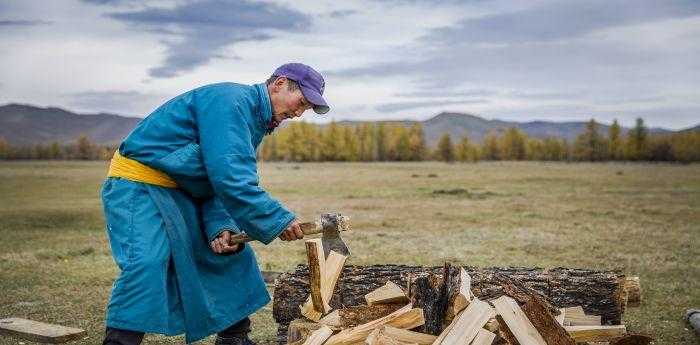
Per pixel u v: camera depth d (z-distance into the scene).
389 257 10.90
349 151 148.75
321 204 24.83
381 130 159.25
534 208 22.61
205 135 3.29
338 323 3.66
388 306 3.73
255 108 3.44
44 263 10.09
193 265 3.35
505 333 3.32
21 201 26.48
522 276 4.50
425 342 3.35
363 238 13.62
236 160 3.28
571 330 3.67
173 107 3.40
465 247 12.23
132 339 3.13
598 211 21.16
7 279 8.57
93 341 5.48
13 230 15.45
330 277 3.80
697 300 7.30
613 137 145.12
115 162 3.39
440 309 3.55
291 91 3.51
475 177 56.44
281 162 144.62
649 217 19.05
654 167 102.94
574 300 4.44
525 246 12.42
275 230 3.29
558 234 14.52
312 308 3.83
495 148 169.00
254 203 3.26
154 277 3.14
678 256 11.11
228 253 3.57
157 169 3.34
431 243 12.81
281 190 35.09
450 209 22.23
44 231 15.30
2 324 4.99
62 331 4.84
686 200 27.08
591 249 12.01
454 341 3.22
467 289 3.47
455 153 152.38
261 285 3.71
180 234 3.32
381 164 124.25
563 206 23.64
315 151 147.00
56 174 63.69
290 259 10.75
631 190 35.47
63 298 7.33
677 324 6.19
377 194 31.28
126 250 3.19
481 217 18.98
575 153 148.88
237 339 3.74
